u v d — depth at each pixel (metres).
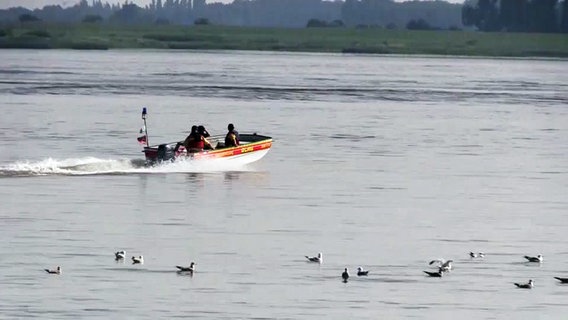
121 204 147.12
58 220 136.62
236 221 138.25
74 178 164.88
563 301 107.75
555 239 132.38
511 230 136.88
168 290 108.25
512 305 106.38
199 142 172.88
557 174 182.62
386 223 139.25
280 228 134.88
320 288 110.00
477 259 122.06
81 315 100.75
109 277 111.88
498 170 185.50
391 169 183.12
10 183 159.75
